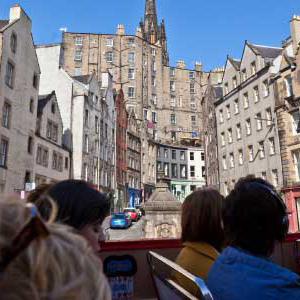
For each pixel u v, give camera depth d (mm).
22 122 29500
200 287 1900
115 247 3730
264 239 2018
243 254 1988
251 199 2029
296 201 30031
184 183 72938
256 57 37125
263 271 1841
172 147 73250
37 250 855
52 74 43000
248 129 38281
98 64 71625
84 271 972
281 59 34219
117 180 54094
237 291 1820
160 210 12172
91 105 45062
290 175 30641
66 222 1951
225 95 43281
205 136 51562
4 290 800
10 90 27797
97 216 2074
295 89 30609
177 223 12094
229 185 41469
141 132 67438
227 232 2189
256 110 36531
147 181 65875
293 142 30672
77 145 41031
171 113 78125
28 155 30375
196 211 2926
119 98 58812
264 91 35500
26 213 878
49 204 1865
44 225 858
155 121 75688
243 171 38500
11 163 27328
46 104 35219
